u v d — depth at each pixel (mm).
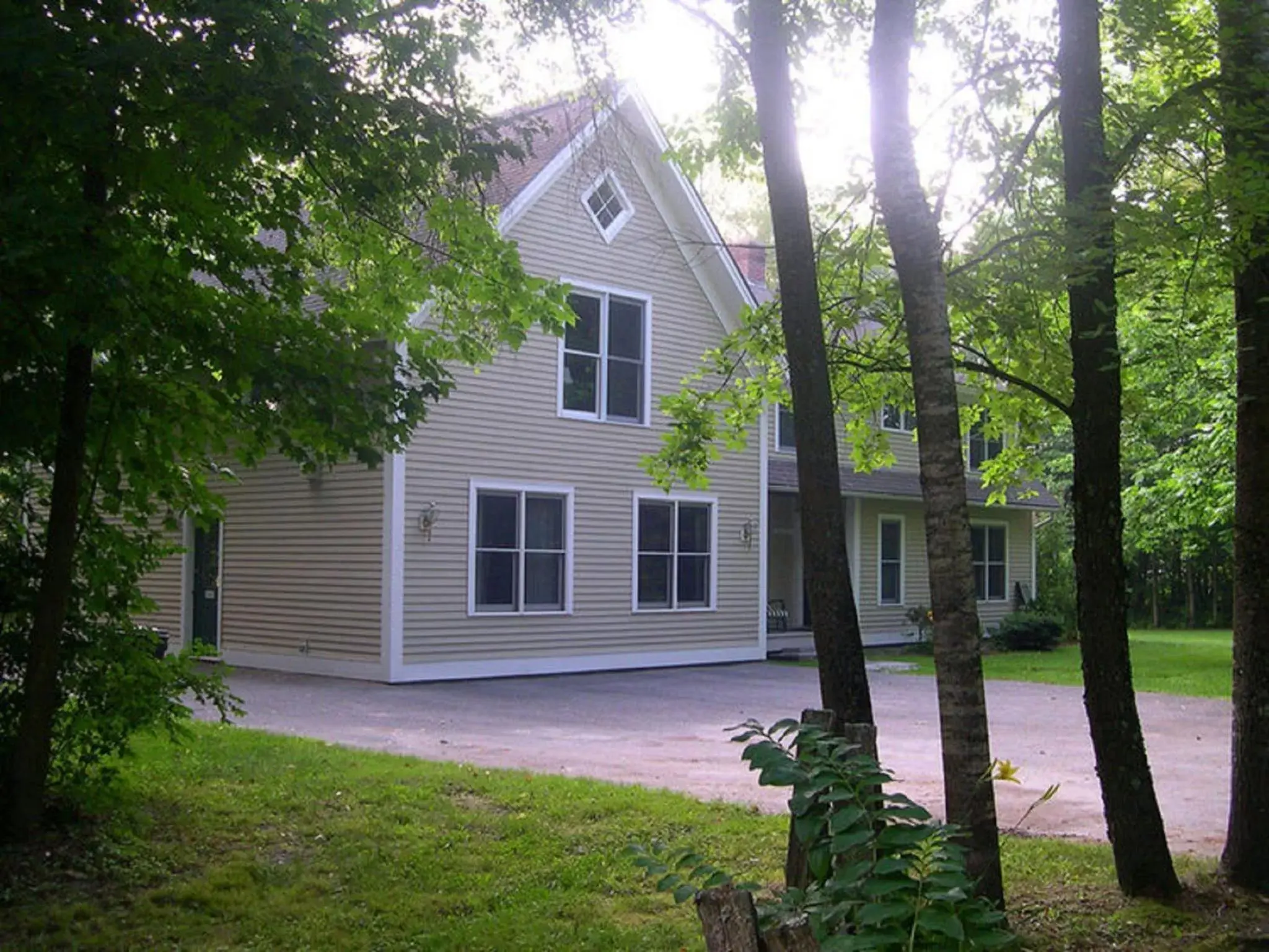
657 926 5672
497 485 17250
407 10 6855
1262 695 6312
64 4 5746
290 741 10609
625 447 19078
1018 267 6684
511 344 8305
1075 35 6352
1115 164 6238
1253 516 6359
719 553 20656
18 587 7000
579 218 18297
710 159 8359
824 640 5633
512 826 7516
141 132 5848
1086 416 6250
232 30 5750
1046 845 7520
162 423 7152
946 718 5176
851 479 24422
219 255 6566
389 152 6477
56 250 5297
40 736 6660
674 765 10367
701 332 20344
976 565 28094
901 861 3004
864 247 7887
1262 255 6016
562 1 7527
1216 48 6953
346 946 5305
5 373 6367
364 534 16531
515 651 17469
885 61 5527
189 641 19281
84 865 6309
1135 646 27766
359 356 6680
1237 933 5699
